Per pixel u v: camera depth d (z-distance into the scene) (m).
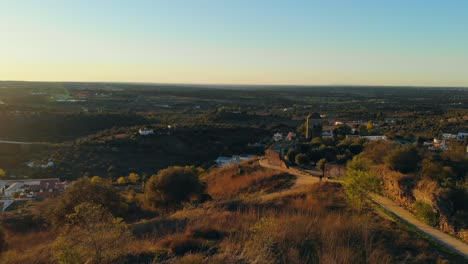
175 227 16.39
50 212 25.66
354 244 12.95
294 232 13.63
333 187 22.27
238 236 13.98
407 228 14.72
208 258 11.68
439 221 15.04
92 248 11.12
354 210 17.50
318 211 17.23
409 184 18.44
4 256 14.84
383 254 12.08
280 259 11.75
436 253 12.33
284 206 19.12
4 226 24.67
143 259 11.77
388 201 19.22
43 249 14.77
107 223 12.26
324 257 11.74
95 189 25.89
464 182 18.69
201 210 19.88
